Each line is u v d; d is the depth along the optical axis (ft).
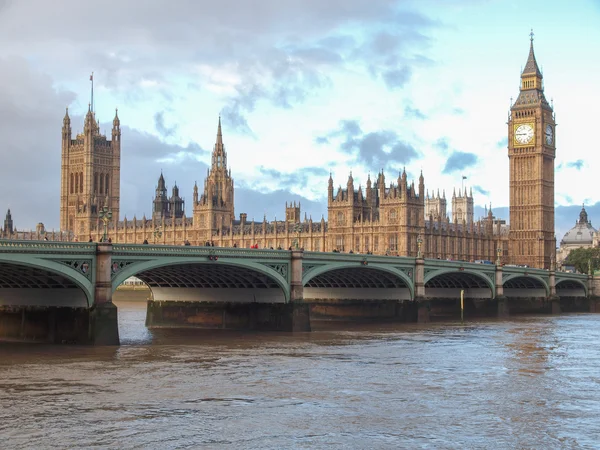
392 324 495.82
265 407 217.77
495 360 312.29
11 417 202.80
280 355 320.29
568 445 183.73
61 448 176.86
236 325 429.79
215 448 178.50
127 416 205.26
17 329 352.28
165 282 442.91
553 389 248.11
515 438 189.06
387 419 205.77
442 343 373.61
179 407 216.54
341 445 181.68
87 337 327.47
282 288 411.54
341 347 350.64
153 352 323.37
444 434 191.72
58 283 336.08
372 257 465.88
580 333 435.94
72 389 238.89
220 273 405.39
